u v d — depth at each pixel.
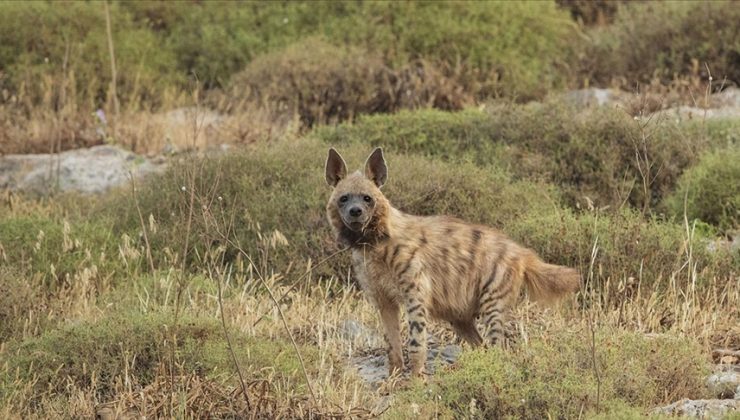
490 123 29.05
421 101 34.53
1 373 16.73
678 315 19.28
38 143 32.53
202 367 16.64
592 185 26.86
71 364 17.14
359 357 18.88
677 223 24.91
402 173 24.41
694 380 15.80
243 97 35.41
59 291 21.44
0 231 23.77
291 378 16.39
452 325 18.44
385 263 17.42
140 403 15.59
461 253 17.73
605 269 20.94
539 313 19.58
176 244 23.20
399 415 14.70
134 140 32.81
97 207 26.81
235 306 20.25
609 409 14.39
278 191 24.42
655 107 31.08
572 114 28.94
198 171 25.00
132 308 19.50
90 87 36.03
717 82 34.94
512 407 14.66
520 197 24.62
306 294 21.27
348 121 33.09
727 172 25.34
